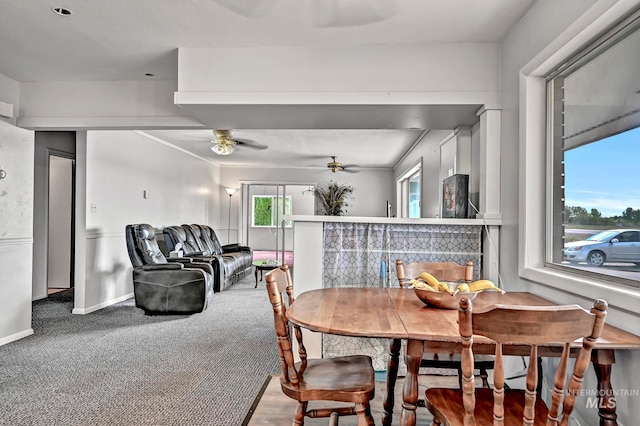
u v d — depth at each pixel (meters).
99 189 5.26
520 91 2.52
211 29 2.81
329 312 1.77
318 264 2.99
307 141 6.84
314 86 3.05
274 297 1.72
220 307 5.33
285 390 1.73
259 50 3.08
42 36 2.95
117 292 5.69
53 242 6.57
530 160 2.43
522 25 2.58
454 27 2.74
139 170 6.31
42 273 5.80
